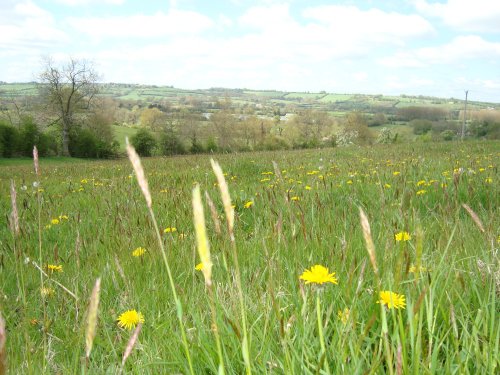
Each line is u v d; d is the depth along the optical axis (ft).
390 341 5.48
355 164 36.06
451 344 5.66
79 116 199.41
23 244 14.37
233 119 236.22
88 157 200.64
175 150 207.31
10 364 6.50
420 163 29.84
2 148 167.32
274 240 10.18
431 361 4.78
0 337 2.39
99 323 7.82
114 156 203.00
